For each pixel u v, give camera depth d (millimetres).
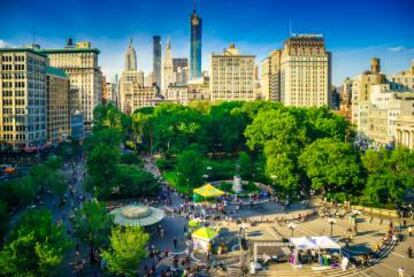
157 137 184000
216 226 93562
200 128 182125
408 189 128750
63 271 70500
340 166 110125
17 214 96000
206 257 77125
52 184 107125
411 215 103438
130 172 121188
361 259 76312
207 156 180875
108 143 182750
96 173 111188
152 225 89250
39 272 56625
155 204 110688
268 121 153125
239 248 81188
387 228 94125
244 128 186125
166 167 158375
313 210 106438
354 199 110375
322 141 120062
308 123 160500
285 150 126062
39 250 56188
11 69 191000
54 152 195250
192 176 122938
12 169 148625
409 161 110625
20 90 191750
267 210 106312
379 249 81062
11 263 55375
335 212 102500
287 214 103000
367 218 101500
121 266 62844
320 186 112812
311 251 76000
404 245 84375
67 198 115250
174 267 72312
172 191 124875
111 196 113688
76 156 193625
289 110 184500
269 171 117812
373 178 107125
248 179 137250
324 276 70062
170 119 186750
